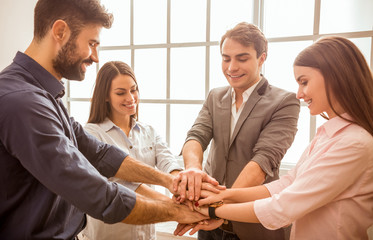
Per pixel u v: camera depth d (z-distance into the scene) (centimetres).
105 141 137
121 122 147
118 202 80
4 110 68
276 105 126
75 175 73
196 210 111
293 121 126
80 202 75
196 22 232
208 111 150
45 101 74
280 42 210
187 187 116
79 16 79
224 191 111
